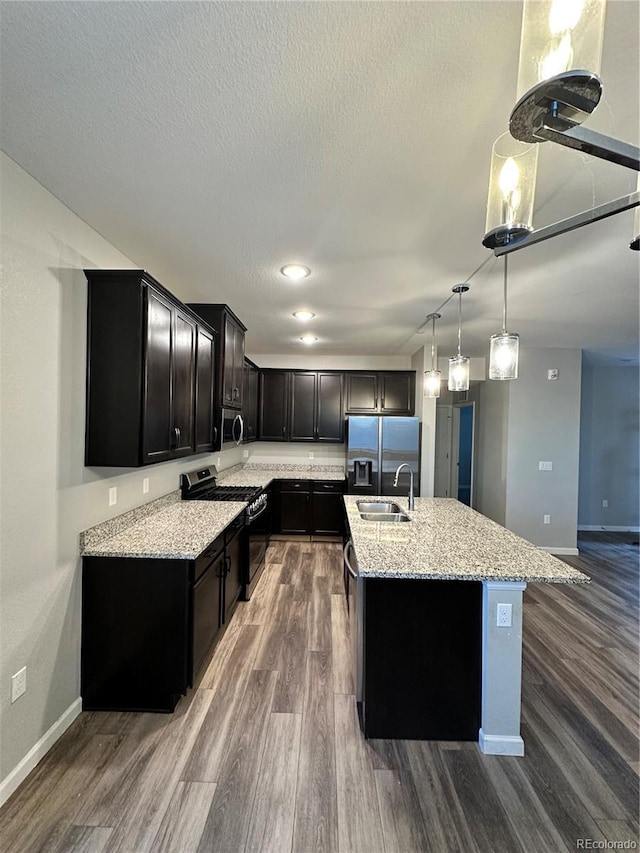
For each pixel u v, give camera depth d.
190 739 1.83
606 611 3.32
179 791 1.56
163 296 2.24
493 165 1.23
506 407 4.91
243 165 1.50
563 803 1.55
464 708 1.87
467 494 6.95
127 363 2.01
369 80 1.11
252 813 1.48
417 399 5.11
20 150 1.45
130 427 2.01
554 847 1.39
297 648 2.62
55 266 1.77
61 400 1.83
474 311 3.33
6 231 1.50
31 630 1.67
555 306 3.16
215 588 2.48
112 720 1.95
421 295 2.94
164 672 2.01
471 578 1.75
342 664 2.45
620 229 1.92
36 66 1.09
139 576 2.02
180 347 2.51
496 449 5.17
